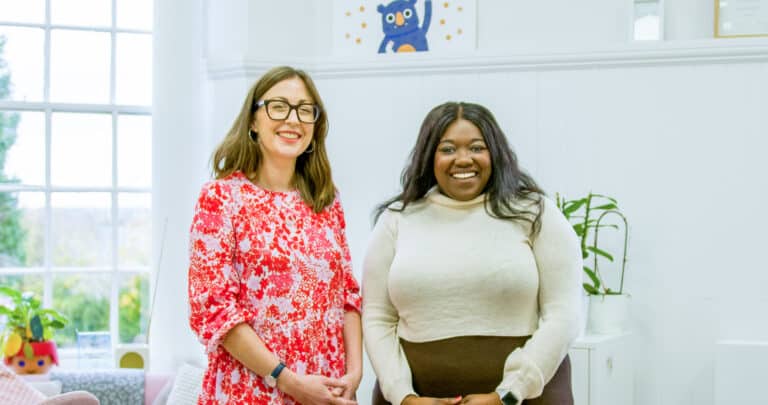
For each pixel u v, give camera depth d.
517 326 2.53
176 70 4.23
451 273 2.53
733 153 3.82
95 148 4.39
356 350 2.59
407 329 2.60
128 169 4.40
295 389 2.38
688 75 3.86
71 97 4.38
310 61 4.14
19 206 4.34
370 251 2.70
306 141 2.55
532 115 3.99
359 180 4.14
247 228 2.46
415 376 2.55
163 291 4.20
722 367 3.59
